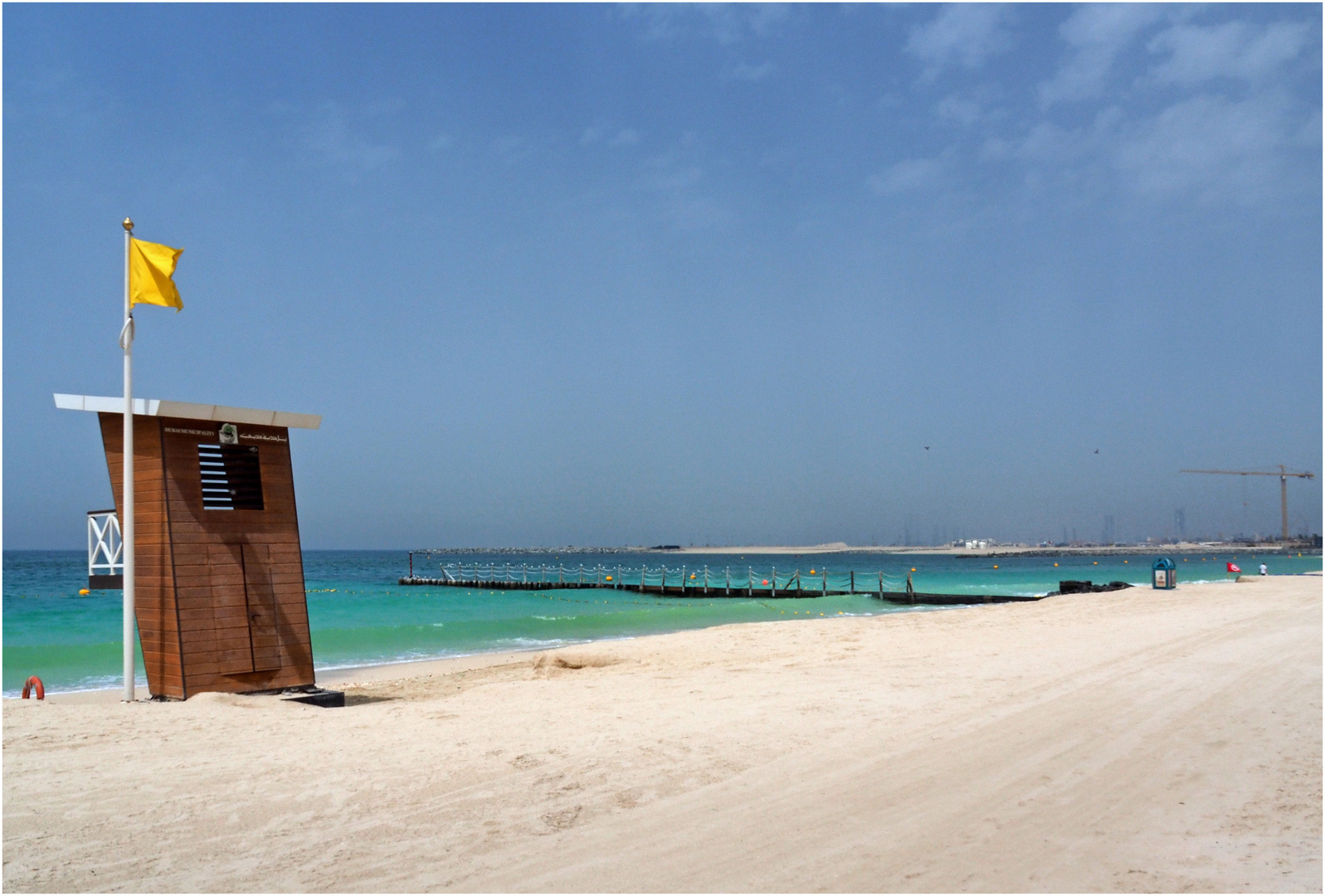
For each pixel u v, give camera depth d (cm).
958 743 732
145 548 1223
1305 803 560
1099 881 443
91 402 1212
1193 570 7094
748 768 671
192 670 1182
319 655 2189
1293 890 426
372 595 4938
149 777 671
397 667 1936
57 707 1009
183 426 1233
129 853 507
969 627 1861
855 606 3816
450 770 682
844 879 453
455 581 6016
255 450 1308
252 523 1282
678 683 1189
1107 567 9519
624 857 492
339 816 574
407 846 515
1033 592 4538
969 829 527
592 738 781
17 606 3612
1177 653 1204
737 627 2153
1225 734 737
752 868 472
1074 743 722
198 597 1207
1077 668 1107
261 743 806
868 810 567
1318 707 830
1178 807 559
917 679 1076
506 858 494
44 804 602
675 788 623
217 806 595
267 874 472
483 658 2103
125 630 1161
